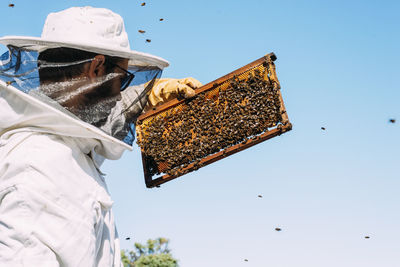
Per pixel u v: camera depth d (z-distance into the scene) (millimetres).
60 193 2406
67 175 2482
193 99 4523
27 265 2186
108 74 2770
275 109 4324
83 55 2695
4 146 2492
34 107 2549
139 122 4602
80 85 2670
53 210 2344
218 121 4453
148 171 4539
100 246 2693
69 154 2555
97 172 2807
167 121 4547
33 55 2615
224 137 4422
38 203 2307
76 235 2387
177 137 4484
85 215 2475
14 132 2535
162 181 4457
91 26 2746
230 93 4426
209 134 4469
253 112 4383
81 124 2602
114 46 2750
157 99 4535
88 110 2678
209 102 4488
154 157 4508
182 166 4453
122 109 2861
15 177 2352
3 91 2576
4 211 2275
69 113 2617
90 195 2570
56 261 2312
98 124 2713
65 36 2697
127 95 2896
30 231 2236
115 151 2854
